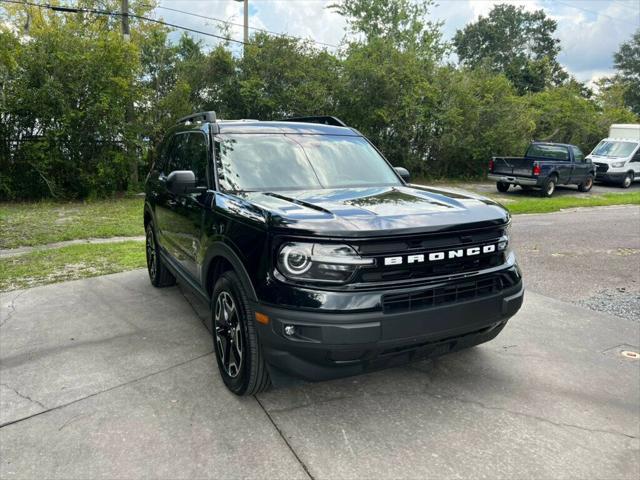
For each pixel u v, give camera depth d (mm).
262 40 18109
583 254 7945
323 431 2951
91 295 5469
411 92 19312
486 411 3191
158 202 5223
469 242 3025
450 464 2656
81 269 6570
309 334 2711
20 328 4527
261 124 4441
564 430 2992
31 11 20188
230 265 3445
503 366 3846
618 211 13859
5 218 10852
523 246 8578
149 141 15328
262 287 2848
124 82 13547
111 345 4172
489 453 2756
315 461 2672
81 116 13289
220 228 3385
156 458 2695
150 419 3070
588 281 6336
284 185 3828
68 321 4703
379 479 2531
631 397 3398
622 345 4289
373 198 3395
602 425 3057
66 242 8648
